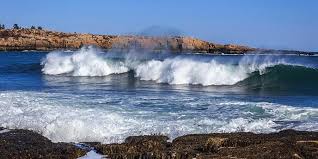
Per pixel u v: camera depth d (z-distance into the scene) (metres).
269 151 10.00
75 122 13.37
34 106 16.91
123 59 34.41
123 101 18.78
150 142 11.11
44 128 13.21
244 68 27.86
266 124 13.82
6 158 10.22
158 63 30.73
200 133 12.55
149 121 14.28
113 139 12.34
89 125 13.41
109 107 16.98
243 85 26.91
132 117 14.91
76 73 35.22
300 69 27.66
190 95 21.47
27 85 26.86
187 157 9.94
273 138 11.31
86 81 29.97
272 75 27.53
